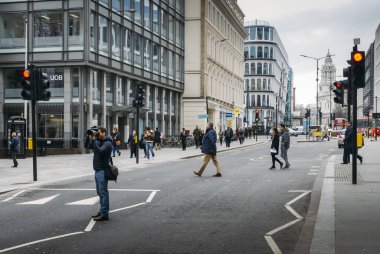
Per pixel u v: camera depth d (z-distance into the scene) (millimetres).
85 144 10281
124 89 43562
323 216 9820
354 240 7715
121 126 43500
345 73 16141
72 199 13336
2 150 31000
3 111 38219
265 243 8078
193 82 60000
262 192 14430
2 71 38281
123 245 7992
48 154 33906
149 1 48094
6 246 7984
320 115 72688
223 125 73250
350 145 23219
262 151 40969
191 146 51219
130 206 12008
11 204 12617
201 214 10844
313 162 26984
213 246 7875
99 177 10164
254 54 135625
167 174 20266
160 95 52375
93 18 37312
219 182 17141
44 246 7961
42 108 37094
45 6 36969
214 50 67562
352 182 15250
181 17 58469
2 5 37875
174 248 7754
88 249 7742
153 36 49094
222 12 72875
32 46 37219
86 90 37094
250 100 135125
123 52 42219
